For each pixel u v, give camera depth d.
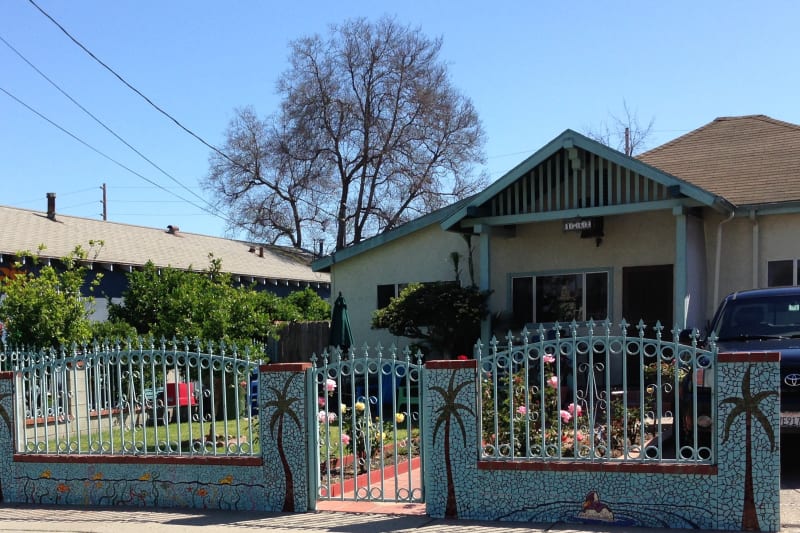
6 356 10.09
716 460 6.58
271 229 41.84
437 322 15.38
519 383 8.67
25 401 9.16
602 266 15.40
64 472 8.67
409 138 40.00
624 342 6.98
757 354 6.47
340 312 14.59
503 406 8.35
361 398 9.87
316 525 7.25
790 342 8.84
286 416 7.85
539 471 7.02
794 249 13.49
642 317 14.99
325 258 18.45
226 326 12.19
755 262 13.73
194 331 11.98
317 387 7.93
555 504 6.98
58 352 10.72
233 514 7.82
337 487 8.44
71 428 10.60
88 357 8.80
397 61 39.66
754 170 15.17
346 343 14.38
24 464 8.83
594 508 6.86
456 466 7.27
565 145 13.96
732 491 6.50
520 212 14.81
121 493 8.45
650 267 14.98
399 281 17.73
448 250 17.17
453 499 7.27
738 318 9.74
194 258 26.20
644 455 6.83
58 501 8.67
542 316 16.03
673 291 14.74
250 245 32.53
